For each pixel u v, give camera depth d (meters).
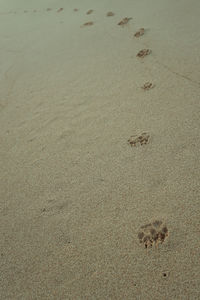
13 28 3.31
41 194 1.46
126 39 2.24
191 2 2.44
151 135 1.55
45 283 1.25
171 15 2.35
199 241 1.25
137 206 1.36
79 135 1.65
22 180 1.53
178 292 1.18
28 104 1.92
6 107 1.95
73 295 1.22
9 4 4.55
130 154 1.51
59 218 1.38
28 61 2.38
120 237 1.30
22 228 1.38
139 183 1.41
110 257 1.27
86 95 1.86
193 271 1.20
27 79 2.15
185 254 1.23
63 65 2.19
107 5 3.01
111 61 2.06
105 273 1.24
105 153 1.54
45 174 1.53
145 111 1.66
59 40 2.56
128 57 2.05
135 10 2.62
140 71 1.90
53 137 1.67
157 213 1.33
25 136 1.72
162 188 1.38
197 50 1.90
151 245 1.27
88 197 1.42
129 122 1.63
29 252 1.32
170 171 1.42
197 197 1.33
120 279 1.22
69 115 1.76
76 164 1.53
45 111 1.83
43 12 3.60
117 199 1.39
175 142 1.50
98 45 2.29
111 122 1.66
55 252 1.31
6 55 2.58
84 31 2.57
